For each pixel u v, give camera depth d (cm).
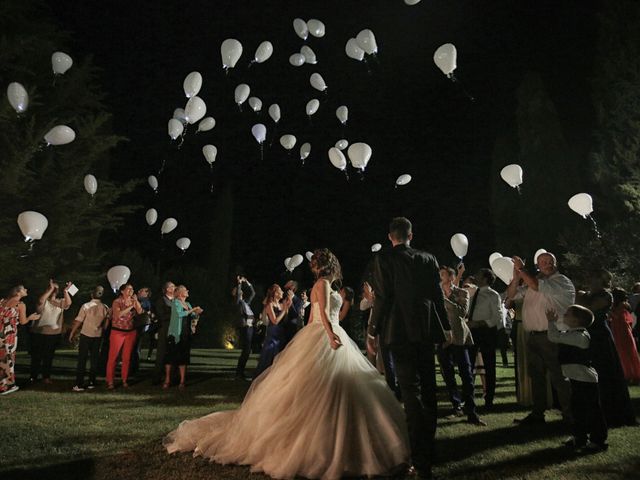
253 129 1148
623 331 847
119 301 844
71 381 898
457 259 2577
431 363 407
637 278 1555
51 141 861
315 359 429
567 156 2273
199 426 474
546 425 551
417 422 386
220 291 2050
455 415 605
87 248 1702
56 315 894
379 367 722
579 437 453
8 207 1384
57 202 1495
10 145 1357
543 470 400
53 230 1491
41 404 673
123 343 843
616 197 1769
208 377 953
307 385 416
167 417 595
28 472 396
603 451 451
